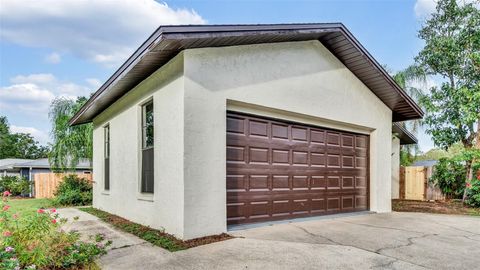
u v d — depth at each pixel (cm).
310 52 706
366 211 846
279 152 660
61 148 1473
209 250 443
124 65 561
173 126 522
